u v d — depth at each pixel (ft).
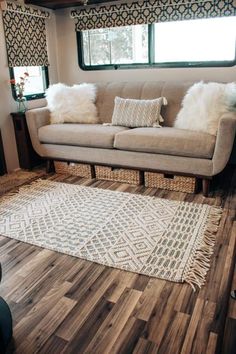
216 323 4.60
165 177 9.52
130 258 6.19
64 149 10.77
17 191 9.80
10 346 4.33
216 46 10.92
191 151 8.63
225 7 10.28
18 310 4.98
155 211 8.10
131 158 9.70
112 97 11.71
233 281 4.43
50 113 11.57
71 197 9.18
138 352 4.19
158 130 9.54
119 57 12.66
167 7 11.02
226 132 8.11
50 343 4.37
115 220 7.70
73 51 13.37
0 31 10.85
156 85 11.09
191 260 6.06
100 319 4.75
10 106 11.62
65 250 6.56
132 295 5.24
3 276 5.82
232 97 8.89
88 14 12.34
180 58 11.62
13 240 7.04
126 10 11.65
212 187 9.64
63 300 5.17
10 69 11.49
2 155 11.39
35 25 12.26
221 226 7.29
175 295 5.20
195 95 9.80
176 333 4.46
